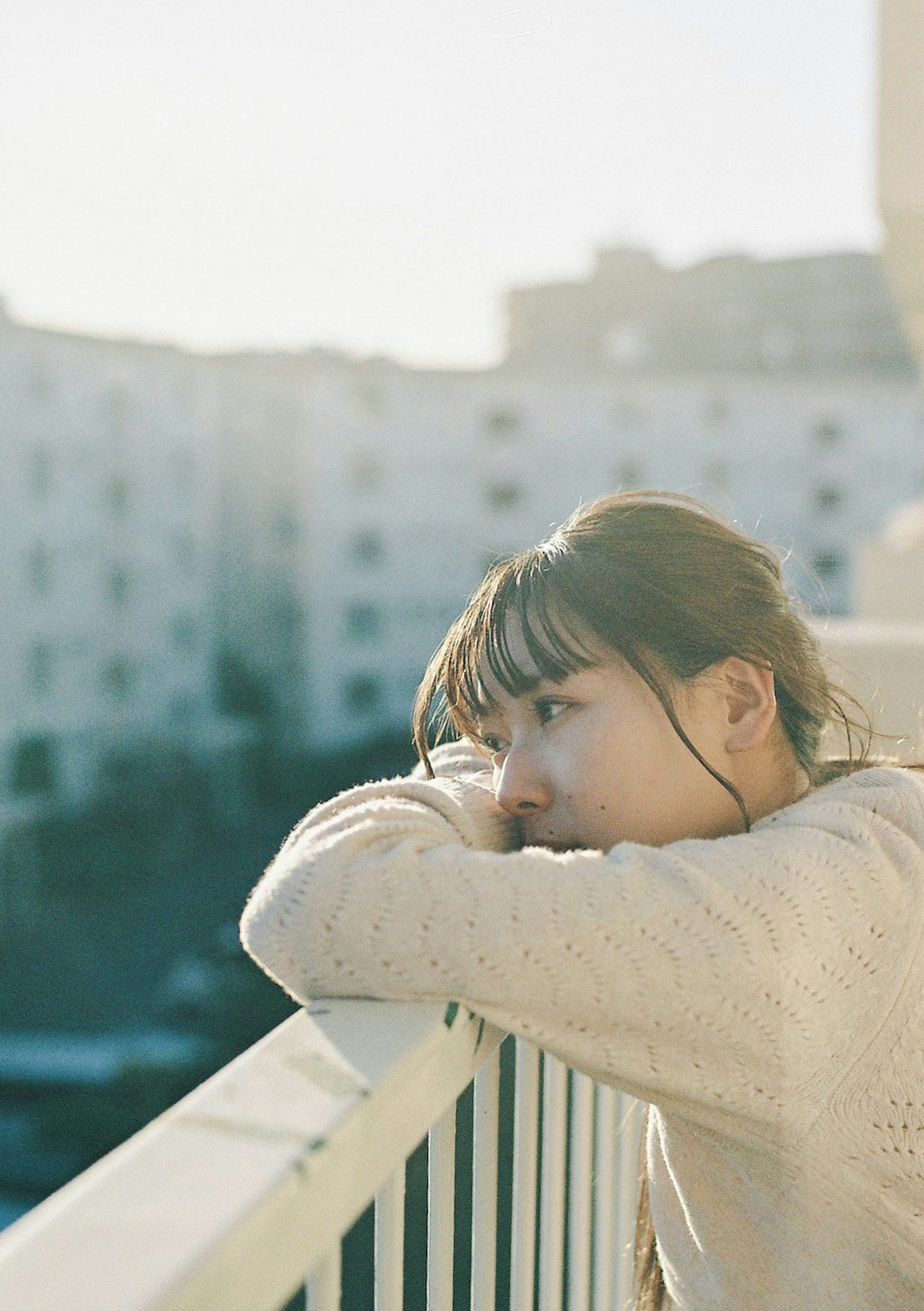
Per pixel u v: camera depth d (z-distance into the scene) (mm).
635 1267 1120
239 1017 26125
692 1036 665
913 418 40031
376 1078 534
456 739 1160
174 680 37719
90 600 35156
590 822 799
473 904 652
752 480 39906
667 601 778
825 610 1025
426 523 39688
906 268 3215
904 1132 708
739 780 838
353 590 39625
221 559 39344
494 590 818
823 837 724
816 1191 719
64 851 33312
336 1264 498
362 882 667
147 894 34250
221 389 38406
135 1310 350
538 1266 1121
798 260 44188
